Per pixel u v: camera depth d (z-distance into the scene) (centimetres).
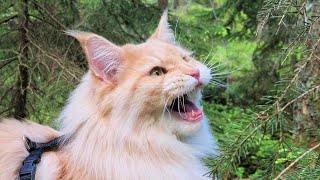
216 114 167
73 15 126
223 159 56
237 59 240
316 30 72
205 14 195
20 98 120
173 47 69
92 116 64
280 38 176
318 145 54
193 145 69
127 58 66
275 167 58
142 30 136
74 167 65
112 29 128
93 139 64
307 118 120
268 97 56
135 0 131
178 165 65
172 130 66
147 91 63
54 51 118
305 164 54
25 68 118
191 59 69
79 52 124
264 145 126
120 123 63
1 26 121
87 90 66
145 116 64
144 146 64
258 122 55
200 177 66
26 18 119
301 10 55
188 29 149
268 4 57
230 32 194
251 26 187
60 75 111
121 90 64
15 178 66
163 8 140
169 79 63
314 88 55
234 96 212
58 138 69
